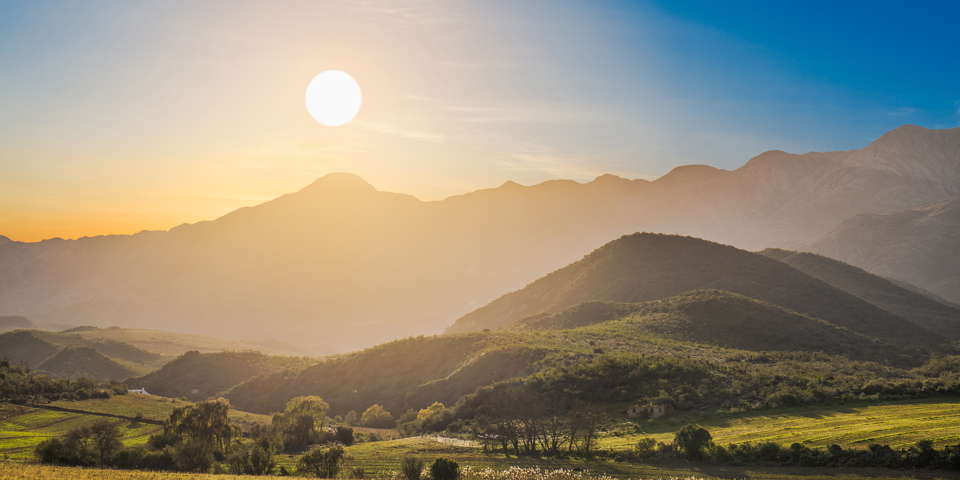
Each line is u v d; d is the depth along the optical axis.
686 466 65.25
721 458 65.88
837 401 88.62
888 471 54.84
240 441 95.31
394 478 64.06
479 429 95.56
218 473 68.81
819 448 63.00
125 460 72.19
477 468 70.19
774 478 56.88
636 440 79.06
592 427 78.25
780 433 72.00
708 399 96.25
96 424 75.88
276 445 93.62
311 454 71.62
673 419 89.44
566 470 66.25
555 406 102.56
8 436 94.50
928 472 53.25
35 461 71.81
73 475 52.97
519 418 82.31
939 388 89.31
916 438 61.28
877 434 64.88
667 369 110.12
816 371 111.31
